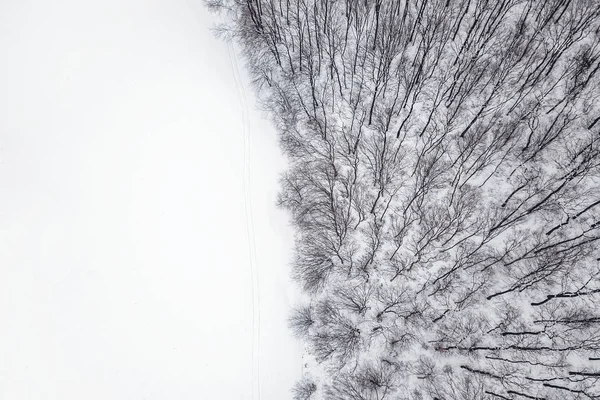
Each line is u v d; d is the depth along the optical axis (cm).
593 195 2900
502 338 2864
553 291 2845
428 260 3002
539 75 3003
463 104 3155
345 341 2888
